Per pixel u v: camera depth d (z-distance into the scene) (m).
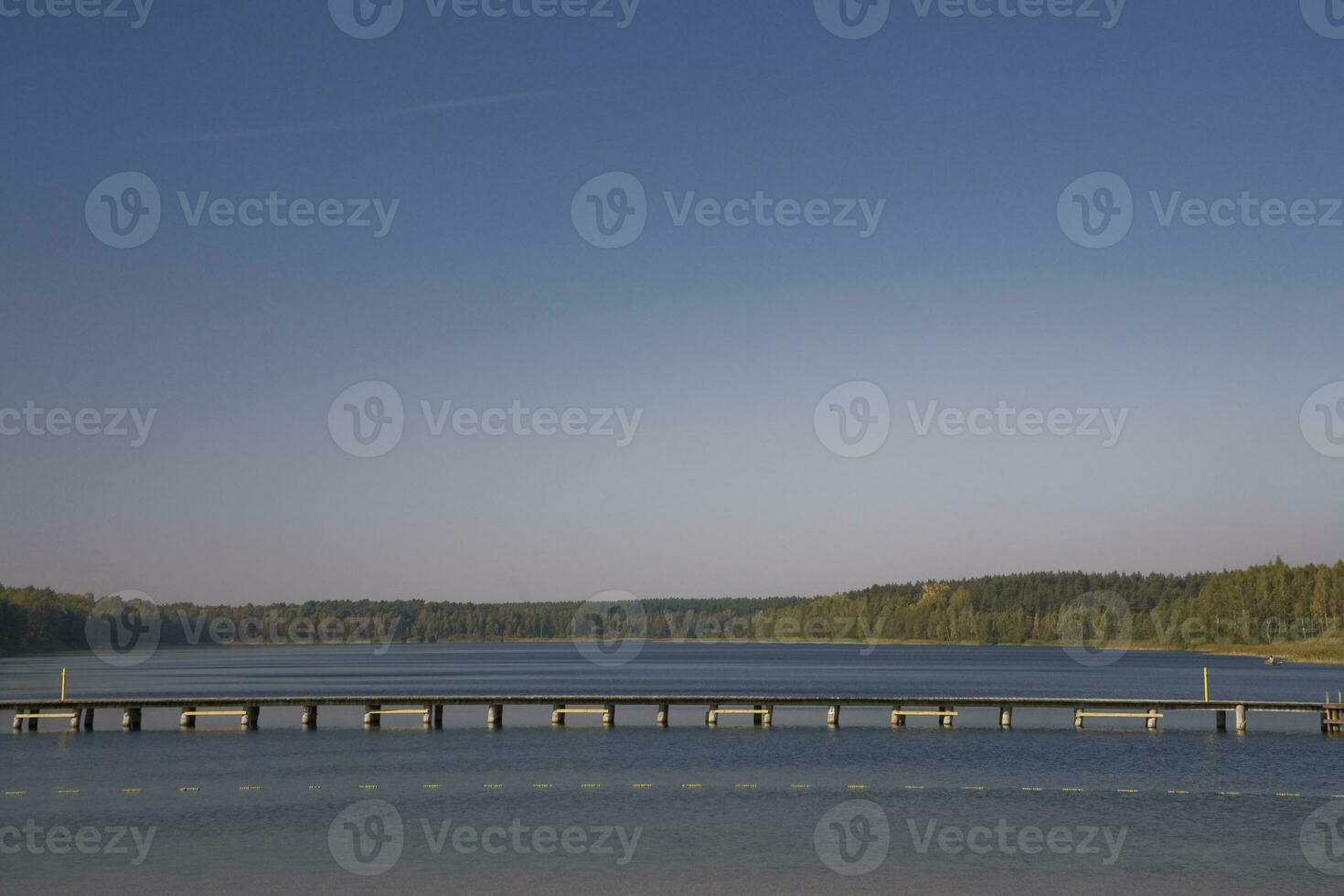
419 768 47.38
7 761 49.00
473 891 28.39
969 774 46.50
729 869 30.78
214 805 38.78
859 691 116.19
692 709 77.56
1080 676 156.50
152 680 133.50
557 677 152.38
